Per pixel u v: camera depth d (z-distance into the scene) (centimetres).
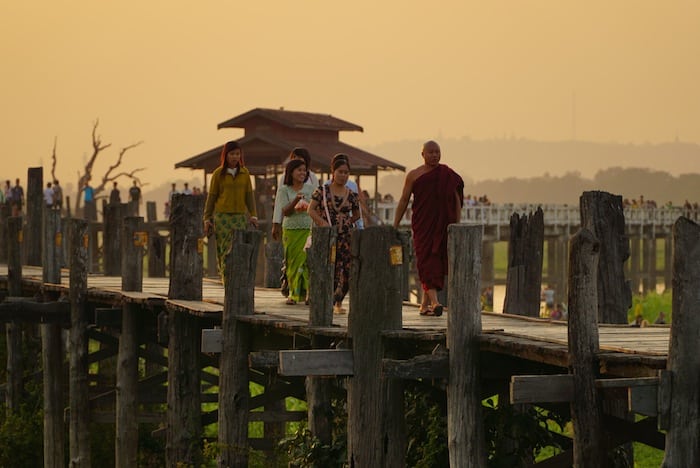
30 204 3697
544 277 9600
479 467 1459
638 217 9106
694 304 1184
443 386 1492
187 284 2223
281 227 2216
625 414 1703
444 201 1891
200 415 2203
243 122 7156
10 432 3033
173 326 2186
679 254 1183
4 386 3234
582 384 1292
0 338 3509
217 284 2855
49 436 2841
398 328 1598
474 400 1462
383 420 1589
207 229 2362
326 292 1742
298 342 1828
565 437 1708
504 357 1478
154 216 5431
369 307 1598
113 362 3369
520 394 1284
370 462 1591
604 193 1922
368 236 1602
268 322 1820
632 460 1786
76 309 2581
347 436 1747
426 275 1898
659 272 9406
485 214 8106
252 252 1944
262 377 2389
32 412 3125
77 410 2605
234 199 2334
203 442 2189
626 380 1205
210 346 1942
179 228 2230
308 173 2209
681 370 1187
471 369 1462
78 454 2603
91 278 3102
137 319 2420
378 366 1591
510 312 2069
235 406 1934
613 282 1903
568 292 1305
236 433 1938
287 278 2203
